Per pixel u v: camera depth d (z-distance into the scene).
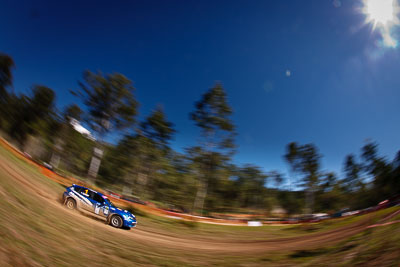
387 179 39.69
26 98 35.88
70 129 36.41
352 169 45.75
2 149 18.59
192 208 35.41
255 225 25.25
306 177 40.22
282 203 51.16
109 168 37.22
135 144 36.22
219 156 33.53
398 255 4.02
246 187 46.34
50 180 17.91
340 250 6.25
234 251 8.45
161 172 37.84
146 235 9.64
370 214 17.80
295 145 40.00
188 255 6.75
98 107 33.06
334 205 45.97
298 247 9.01
